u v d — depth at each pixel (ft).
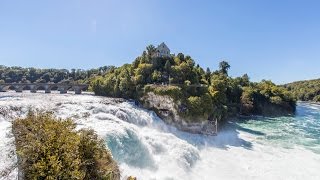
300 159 162.61
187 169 138.72
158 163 137.69
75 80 562.66
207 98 219.20
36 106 154.92
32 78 554.87
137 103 224.53
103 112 173.78
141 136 150.00
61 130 70.28
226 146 186.70
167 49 298.56
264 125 287.69
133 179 95.86
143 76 251.60
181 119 205.67
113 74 294.25
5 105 141.38
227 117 288.30
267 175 137.28
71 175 59.77
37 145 63.31
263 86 457.27
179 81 257.96
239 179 132.16
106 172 72.69
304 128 278.67
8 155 65.67
